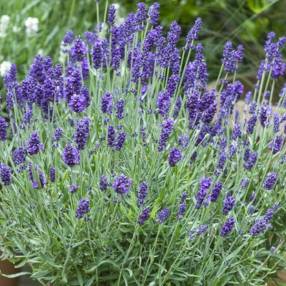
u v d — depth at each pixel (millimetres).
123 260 2391
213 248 2545
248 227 2572
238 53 2934
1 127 2430
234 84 2896
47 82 2666
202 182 2316
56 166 2645
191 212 2463
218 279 2400
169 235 2445
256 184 2793
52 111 2828
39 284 2887
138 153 2584
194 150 2590
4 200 2730
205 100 2545
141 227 2377
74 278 2477
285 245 2750
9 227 2584
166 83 2959
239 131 2750
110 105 2588
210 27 5020
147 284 2441
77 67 2980
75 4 4727
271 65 2967
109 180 2479
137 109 2738
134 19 2998
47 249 2451
